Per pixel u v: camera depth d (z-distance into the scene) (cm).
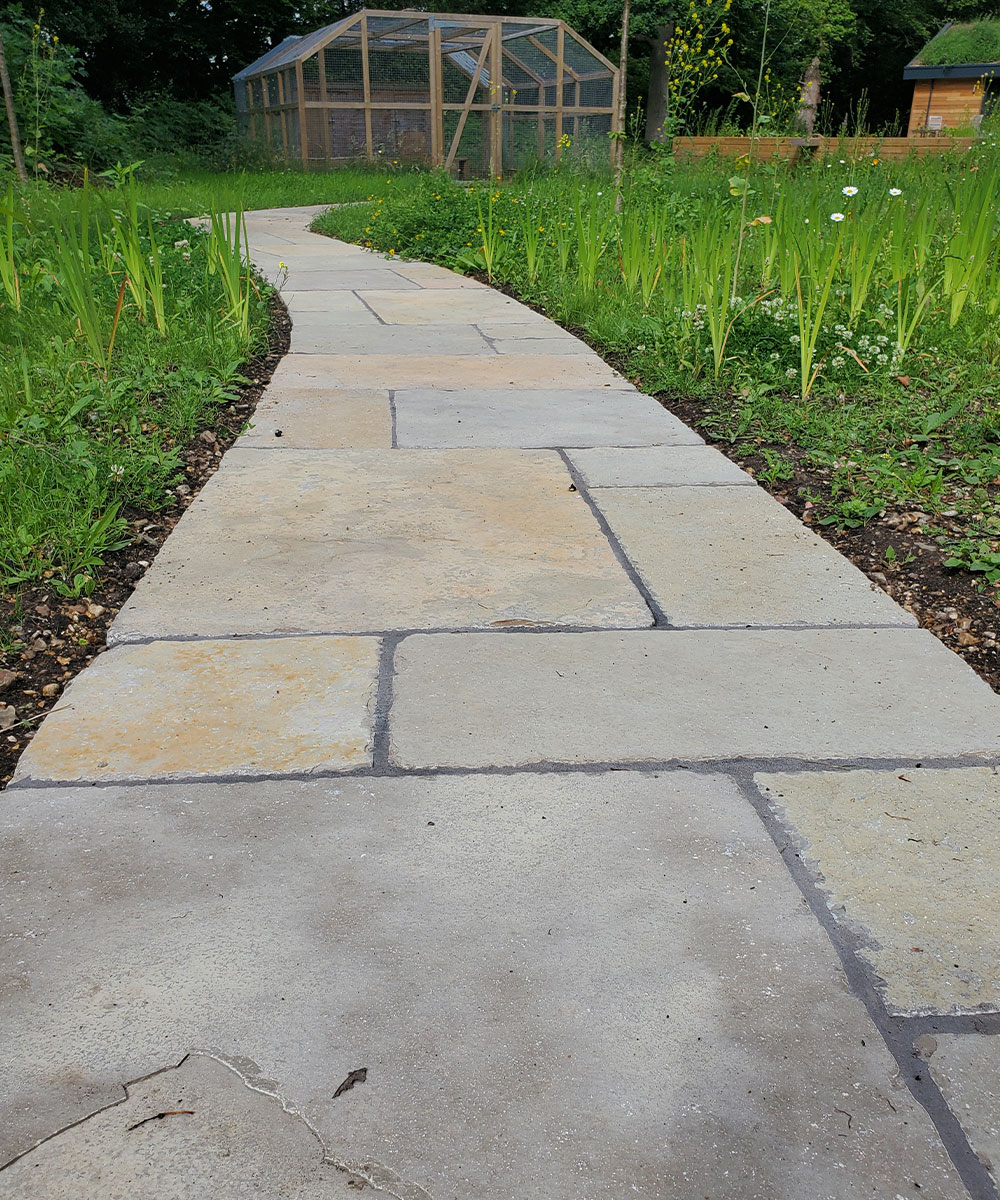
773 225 655
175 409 449
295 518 352
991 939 170
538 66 2150
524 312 746
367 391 520
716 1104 140
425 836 194
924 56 2489
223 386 506
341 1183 129
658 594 298
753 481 394
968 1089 143
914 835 195
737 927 172
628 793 207
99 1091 141
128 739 225
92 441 399
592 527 348
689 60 1066
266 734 227
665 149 1132
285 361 582
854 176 998
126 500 365
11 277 564
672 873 185
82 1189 127
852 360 517
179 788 208
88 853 189
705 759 219
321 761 218
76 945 167
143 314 589
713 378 526
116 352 541
